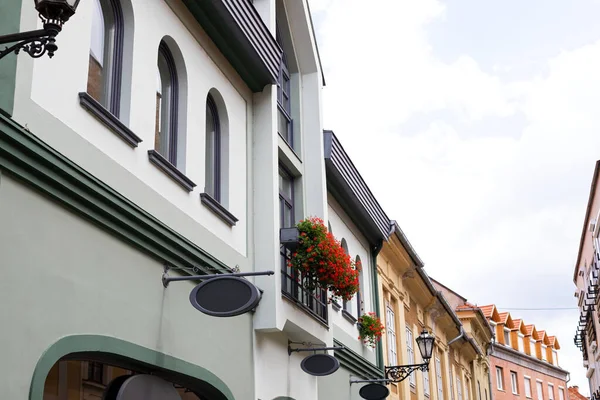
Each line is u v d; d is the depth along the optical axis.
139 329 8.50
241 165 12.01
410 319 24.47
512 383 51.91
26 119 7.01
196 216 10.23
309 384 14.02
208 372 9.88
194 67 10.74
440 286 42.81
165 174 9.52
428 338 18.42
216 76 11.47
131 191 8.61
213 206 10.64
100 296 7.85
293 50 15.78
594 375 44.19
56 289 7.16
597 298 33.53
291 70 15.84
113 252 8.20
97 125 8.16
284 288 12.70
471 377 39.69
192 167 10.34
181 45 10.44
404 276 23.53
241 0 11.13
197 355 9.72
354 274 13.15
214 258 10.35
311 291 13.49
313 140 15.47
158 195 9.20
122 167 8.50
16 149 6.80
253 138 12.57
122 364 8.47
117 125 8.46
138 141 8.86
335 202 17.45
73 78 7.83
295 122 15.50
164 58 10.38
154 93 9.55
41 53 5.45
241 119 12.22
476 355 39.41
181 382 9.73
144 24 9.50
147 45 9.52
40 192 7.11
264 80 12.61
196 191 10.33
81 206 7.64
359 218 18.89
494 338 48.69
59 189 7.32
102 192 7.92
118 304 8.16
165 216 9.30
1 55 5.61
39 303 6.90
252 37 11.64
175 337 9.22
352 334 17.67
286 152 14.15
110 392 8.30
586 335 44.44
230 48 11.66
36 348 6.79
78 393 8.28
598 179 30.70
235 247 11.38
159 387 8.77
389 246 21.33
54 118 7.42
